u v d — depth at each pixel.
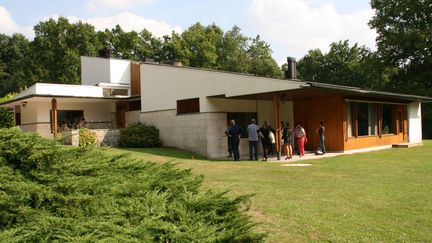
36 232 3.36
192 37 60.66
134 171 5.65
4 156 4.37
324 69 61.91
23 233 3.38
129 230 3.35
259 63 66.06
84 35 53.75
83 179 4.36
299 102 23.22
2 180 4.02
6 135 4.52
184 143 22.14
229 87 19.62
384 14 42.16
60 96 24.53
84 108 28.83
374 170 13.62
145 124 24.83
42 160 4.50
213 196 4.42
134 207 3.90
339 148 21.48
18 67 57.75
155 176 5.33
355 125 22.50
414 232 6.58
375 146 24.38
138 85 31.31
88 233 3.36
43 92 26.34
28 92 27.69
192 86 21.64
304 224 6.89
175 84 22.77
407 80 42.56
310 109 22.73
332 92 19.11
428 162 16.06
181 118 22.33
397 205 8.24
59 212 3.85
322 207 7.99
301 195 9.06
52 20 53.44
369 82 52.09
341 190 9.69
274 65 67.25
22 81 53.34
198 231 3.47
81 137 22.61
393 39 40.19
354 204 8.28
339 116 21.44
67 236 3.27
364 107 23.56
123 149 21.84
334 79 59.25
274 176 12.08
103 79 31.48
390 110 26.53
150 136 23.41
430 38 38.94
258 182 10.80
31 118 27.50
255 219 7.14
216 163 16.12
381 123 25.23
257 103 23.23
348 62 58.53
